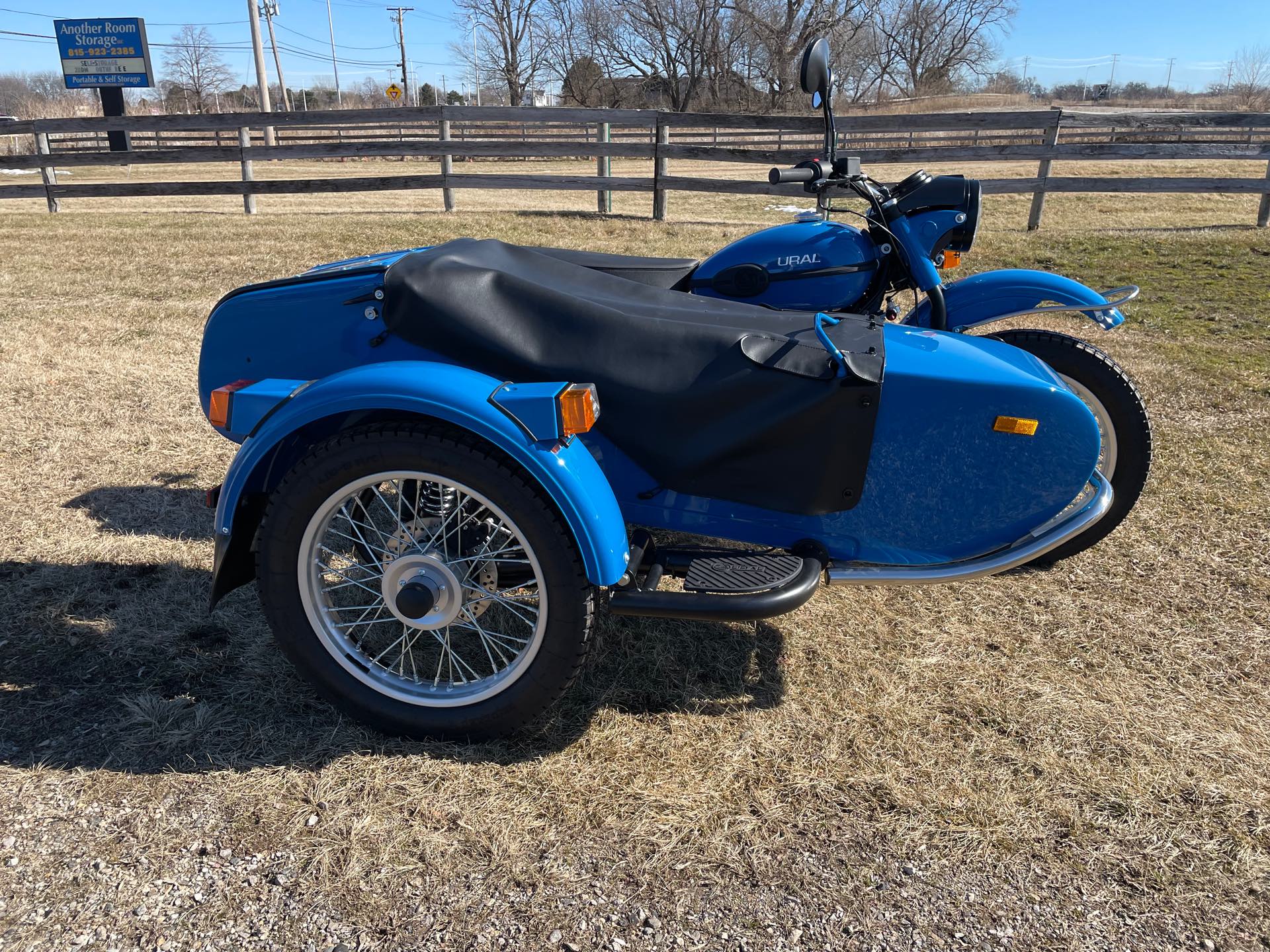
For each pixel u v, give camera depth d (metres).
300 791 2.15
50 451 4.12
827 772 2.25
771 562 2.39
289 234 9.31
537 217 10.37
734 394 2.30
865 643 2.80
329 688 2.35
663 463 2.38
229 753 2.27
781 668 2.68
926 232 3.02
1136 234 9.42
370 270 2.62
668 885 1.91
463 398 2.11
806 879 1.93
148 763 2.22
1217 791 2.18
